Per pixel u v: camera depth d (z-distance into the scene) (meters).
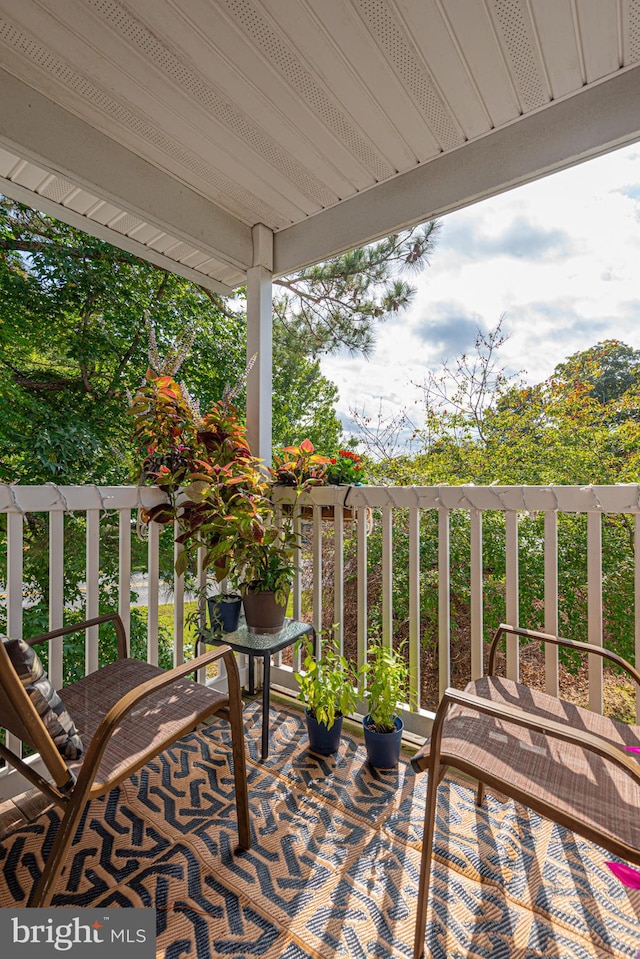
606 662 2.79
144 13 1.44
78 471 4.58
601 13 1.42
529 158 1.85
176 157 2.09
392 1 1.39
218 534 2.08
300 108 1.80
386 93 1.72
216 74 1.66
